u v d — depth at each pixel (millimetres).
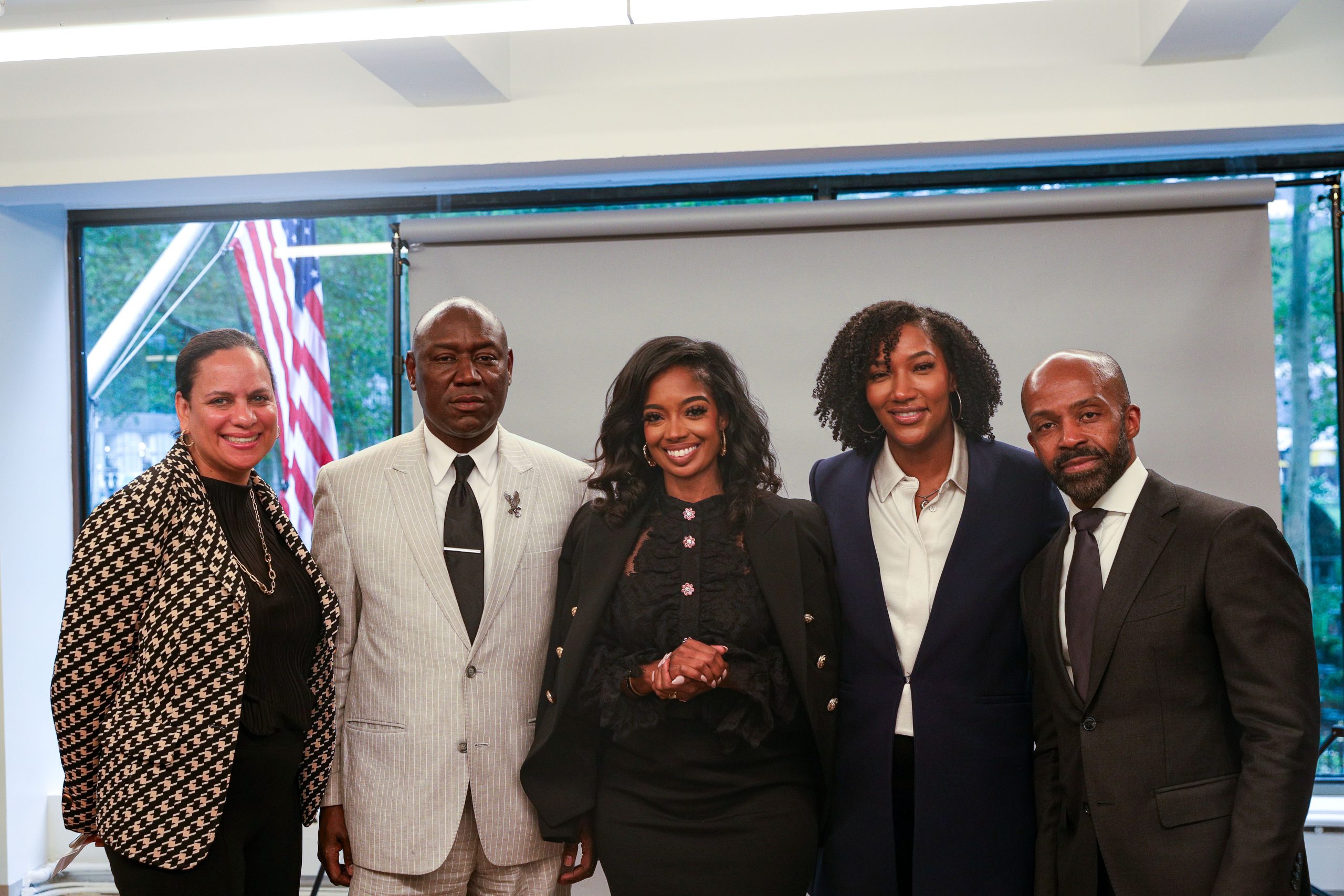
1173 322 3340
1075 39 3229
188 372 2068
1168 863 1842
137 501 1960
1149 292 3348
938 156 3404
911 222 3410
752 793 2084
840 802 2217
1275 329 3629
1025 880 2150
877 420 2309
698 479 2195
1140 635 1899
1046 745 2096
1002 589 2180
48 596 3867
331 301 3904
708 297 3488
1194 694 1888
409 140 3418
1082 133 3213
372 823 2182
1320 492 3619
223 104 3482
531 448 2406
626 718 2080
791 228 3455
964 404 2275
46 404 3883
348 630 2279
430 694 2186
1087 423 1979
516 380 3533
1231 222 3322
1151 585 1916
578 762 2195
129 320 4000
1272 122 3154
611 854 2109
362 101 3439
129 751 1907
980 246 3404
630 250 3510
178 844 1894
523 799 2229
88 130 3518
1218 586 1851
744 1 2418
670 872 2072
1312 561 3625
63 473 3953
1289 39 3158
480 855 2254
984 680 2172
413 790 2162
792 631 2080
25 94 3541
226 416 2041
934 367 2232
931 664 2162
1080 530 2041
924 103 3264
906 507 2262
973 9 3256
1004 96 3242
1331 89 3141
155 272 3979
